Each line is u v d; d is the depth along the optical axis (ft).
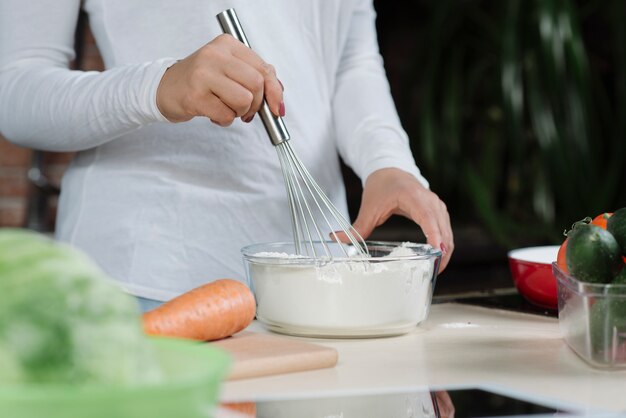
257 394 2.83
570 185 10.50
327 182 5.29
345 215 5.50
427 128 10.61
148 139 4.89
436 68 10.74
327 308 3.74
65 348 1.58
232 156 4.93
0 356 1.56
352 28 5.57
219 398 2.75
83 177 4.97
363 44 5.56
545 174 10.60
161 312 3.31
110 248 4.82
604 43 11.71
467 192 10.56
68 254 1.66
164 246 4.82
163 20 4.85
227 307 3.44
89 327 1.60
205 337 3.39
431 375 3.13
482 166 10.78
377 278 3.74
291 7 5.10
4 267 1.60
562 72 10.42
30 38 4.68
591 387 2.95
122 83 4.23
